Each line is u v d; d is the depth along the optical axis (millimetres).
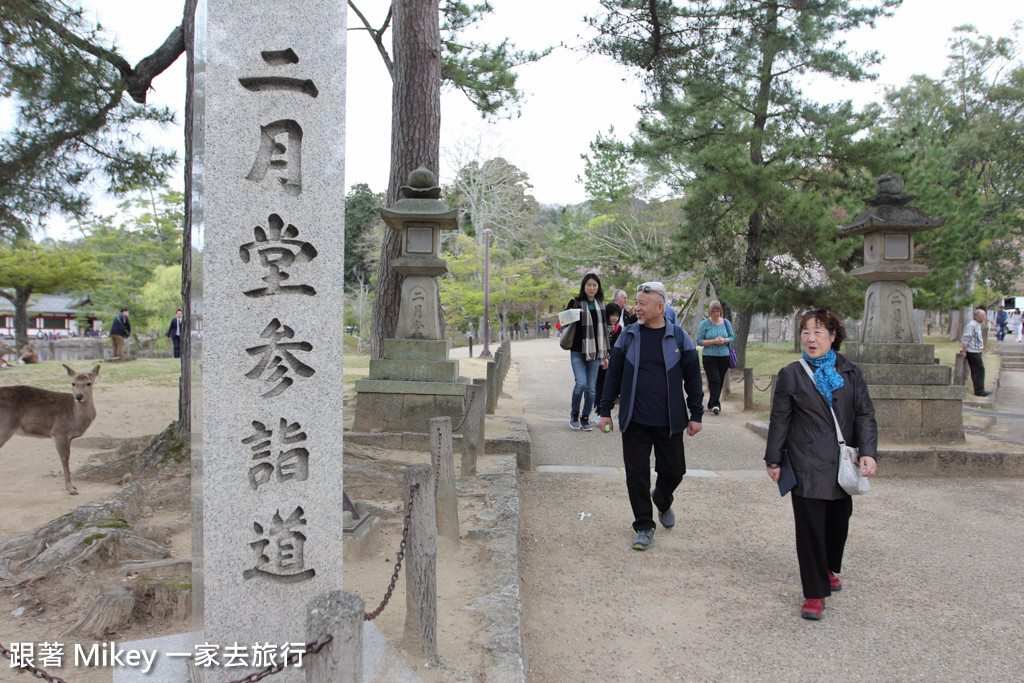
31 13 6527
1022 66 27734
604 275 29906
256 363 2346
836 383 3674
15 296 32469
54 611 3270
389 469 5645
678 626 3566
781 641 3406
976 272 26828
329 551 2436
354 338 40562
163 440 5805
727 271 15008
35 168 8250
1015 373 21094
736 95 14219
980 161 28047
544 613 3699
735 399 12062
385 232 9508
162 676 2428
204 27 2375
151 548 3742
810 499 3639
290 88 2414
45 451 6918
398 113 9125
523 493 6066
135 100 8164
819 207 13117
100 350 28547
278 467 2363
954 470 7000
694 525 5234
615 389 4852
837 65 13023
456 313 35688
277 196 2387
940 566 4430
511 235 37594
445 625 3143
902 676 3076
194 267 2588
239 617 2307
